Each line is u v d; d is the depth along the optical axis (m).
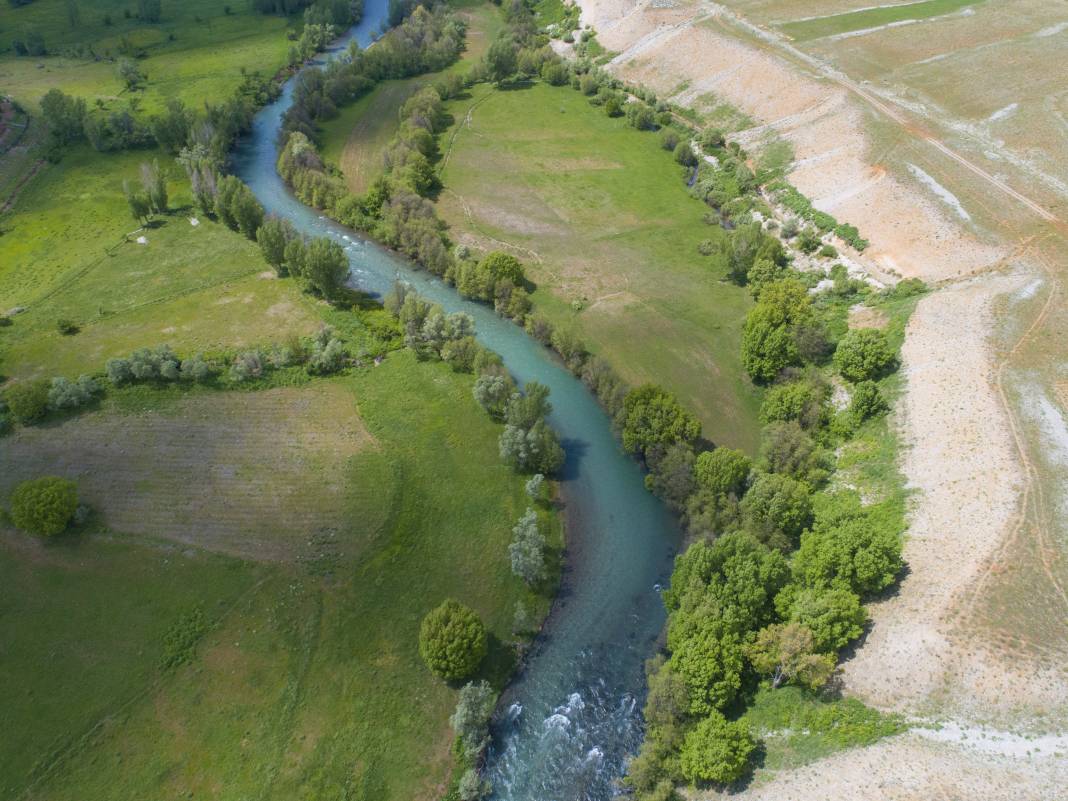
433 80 178.25
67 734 57.22
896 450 74.44
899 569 61.00
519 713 61.22
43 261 114.50
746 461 72.06
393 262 117.25
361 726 58.47
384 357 95.44
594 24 192.50
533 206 129.12
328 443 82.75
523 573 67.88
